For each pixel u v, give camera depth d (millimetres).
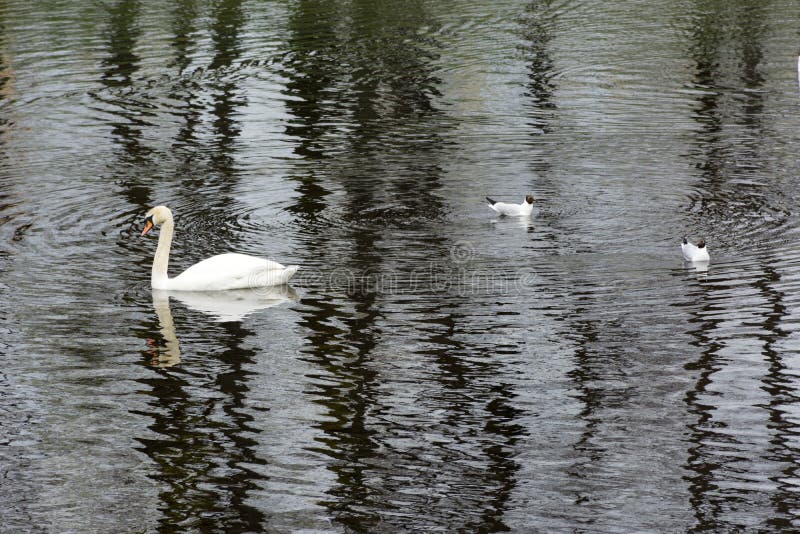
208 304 15883
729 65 33438
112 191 21906
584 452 11586
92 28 40969
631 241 18422
